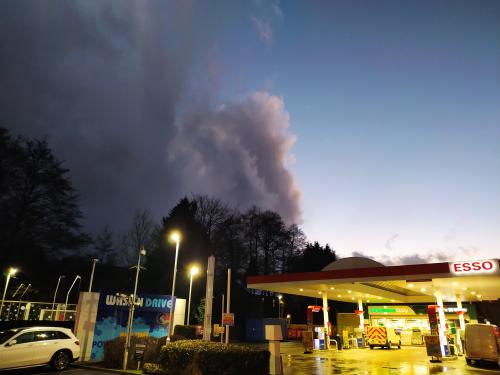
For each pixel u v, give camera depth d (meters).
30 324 22.12
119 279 44.62
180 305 24.86
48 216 36.47
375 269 21.89
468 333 19.38
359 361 20.16
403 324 38.31
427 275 20.12
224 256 54.44
